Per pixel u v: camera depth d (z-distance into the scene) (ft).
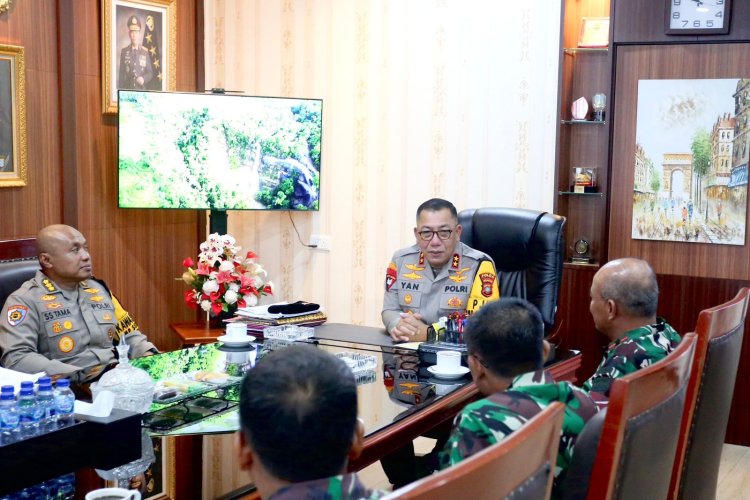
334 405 3.74
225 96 15.15
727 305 7.71
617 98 14.44
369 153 16.88
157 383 7.78
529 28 15.24
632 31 14.19
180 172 14.90
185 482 5.69
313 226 17.61
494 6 15.48
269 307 11.32
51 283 10.61
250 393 3.78
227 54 18.13
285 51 17.53
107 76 14.48
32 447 5.77
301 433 3.68
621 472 5.17
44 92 13.55
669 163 14.17
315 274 17.69
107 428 6.03
